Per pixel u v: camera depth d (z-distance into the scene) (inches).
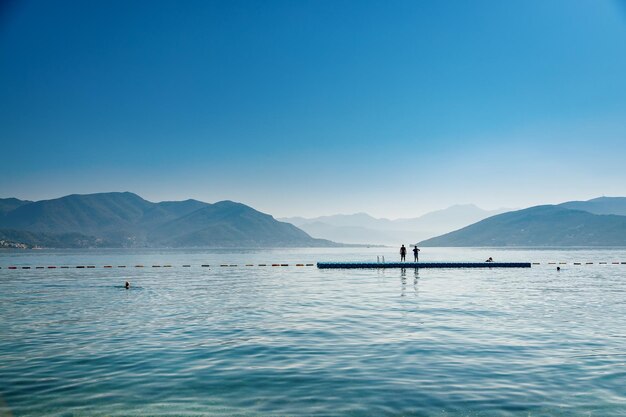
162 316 1157.7
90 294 1747.0
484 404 526.9
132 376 637.3
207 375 638.5
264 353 754.8
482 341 831.1
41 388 591.5
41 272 3521.2
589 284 2105.1
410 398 546.0
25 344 834.8
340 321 1055.0
